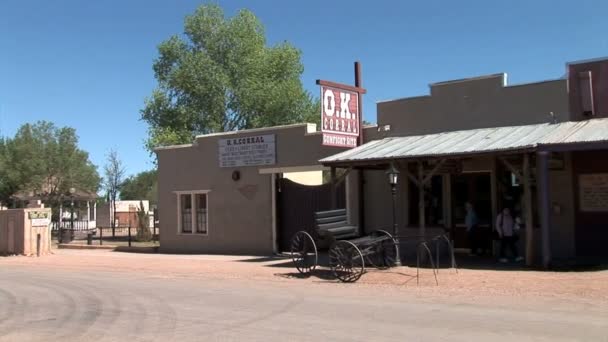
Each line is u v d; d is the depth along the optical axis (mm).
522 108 17703
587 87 16719
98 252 28094
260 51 46094
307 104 47250
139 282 15992
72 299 13070
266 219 23422
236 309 11156
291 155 22594
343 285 14414
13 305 12484
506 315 9992
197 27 44781
